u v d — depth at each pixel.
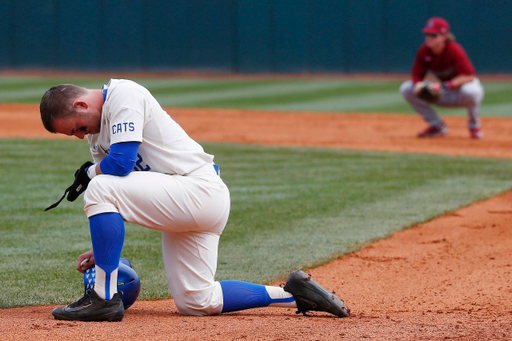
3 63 87.19
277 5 84.44
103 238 9.20
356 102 59.19
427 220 18.61
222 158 29.84
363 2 82.38
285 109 54.19
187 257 9.90
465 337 8.37
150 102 9.41
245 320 9.59
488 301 11.14
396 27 81.88
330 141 36.19
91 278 9.95
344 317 9.91
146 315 10.17
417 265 14.44
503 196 21.91
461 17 80.00
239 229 17.45
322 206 20.27
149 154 9.55
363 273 13.88
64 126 9.38
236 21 85.19
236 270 13.81
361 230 17.45
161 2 85.62
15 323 9.30
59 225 17.64
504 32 78.94
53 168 26.12
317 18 83.88
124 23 85.88
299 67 85.12
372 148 33.44
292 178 25.00
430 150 32.84
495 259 14.65
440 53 35.66
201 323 9.36
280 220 18.48
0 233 16.69
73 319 9.45
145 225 9.47
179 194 9.33
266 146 33.81
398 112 52.28
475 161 29.14
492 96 63.19
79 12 85.81
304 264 14.36
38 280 12.79
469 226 17.97
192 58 86.56
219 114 50.06
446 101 36.56
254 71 85.94
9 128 39.53
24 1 86.06
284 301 10.03
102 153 10.11
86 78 80.25
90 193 9.22
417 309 10.81
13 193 21.53
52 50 86.69
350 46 83.69
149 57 86.69
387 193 22.27
